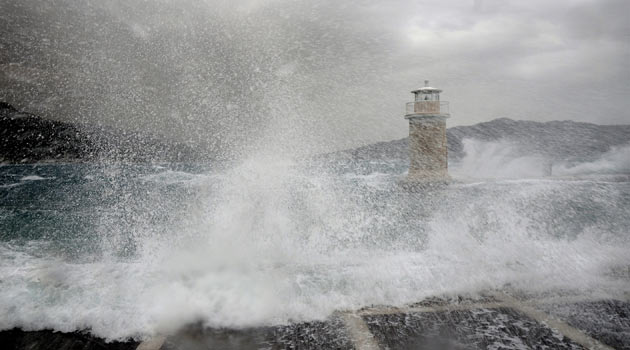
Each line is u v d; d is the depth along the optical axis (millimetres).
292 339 2143
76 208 10156
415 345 2025
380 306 2635
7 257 3928
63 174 24984
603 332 2170
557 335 2139
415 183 14898
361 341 2098
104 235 5477
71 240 5223
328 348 2016
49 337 2203
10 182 21812
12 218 8242
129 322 2348
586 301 2680
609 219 5098
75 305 2545
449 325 2309
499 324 2305
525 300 2715
